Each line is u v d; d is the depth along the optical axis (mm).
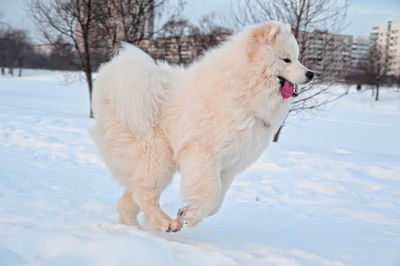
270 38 3223
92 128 3660
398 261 3148
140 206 3416
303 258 3051
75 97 28141
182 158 3316
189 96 3297
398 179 6531
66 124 10414
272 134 3486
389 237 3836
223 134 3172
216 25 16109
